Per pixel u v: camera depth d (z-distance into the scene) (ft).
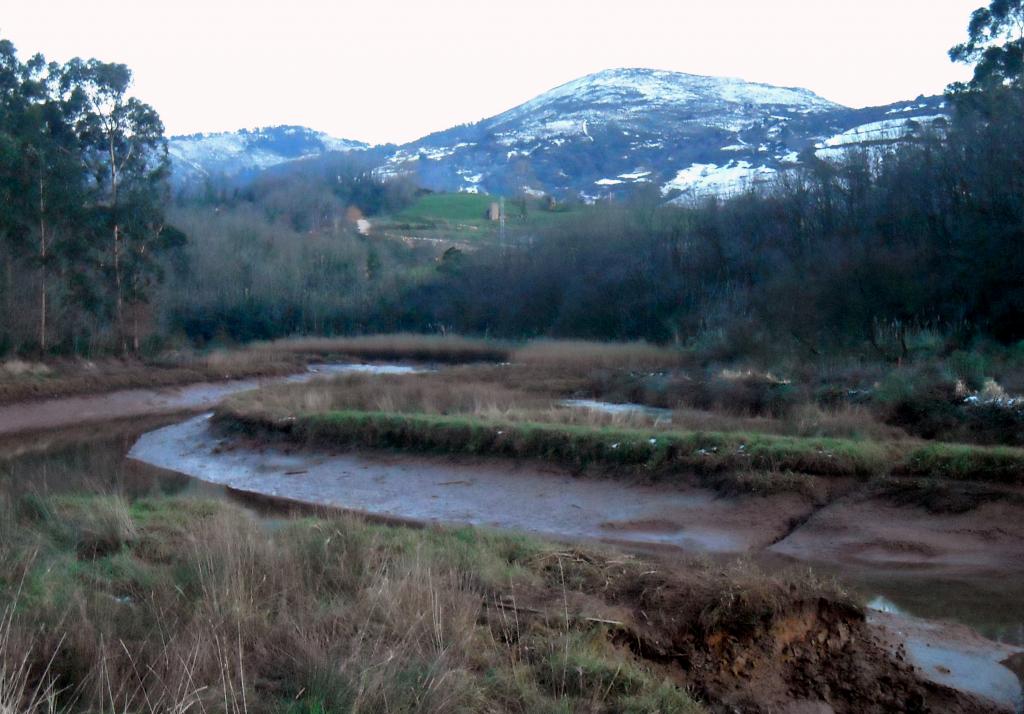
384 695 14.40
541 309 176.65
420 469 47.32
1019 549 30.68
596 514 38.52
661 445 41.50
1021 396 48.08
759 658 18.86
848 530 33.40
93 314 115.03
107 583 20.98
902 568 30.53
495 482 43.86
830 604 20.71
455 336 176.65
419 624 17.74
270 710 14.48
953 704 18.54
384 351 163.63
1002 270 78.59
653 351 111.55
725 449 39.91
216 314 199.72
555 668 16.63
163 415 90.84
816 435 44.86
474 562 23.02
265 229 251.39
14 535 25.31
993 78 111.24
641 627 19.16
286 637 17.25
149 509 33.37
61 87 115.85
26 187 103.96
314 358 156.46
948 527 32.40
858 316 85.10
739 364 83.20
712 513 36.47
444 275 209.67
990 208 84.99
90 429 80.28
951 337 73.56
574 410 54.95
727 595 19.34
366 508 43.37
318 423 54.80
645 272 151.74
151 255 127.54
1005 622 24.68
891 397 51.16
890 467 36.63
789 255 121.49
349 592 20.80
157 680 14.62
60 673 15.06
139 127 119.85
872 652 20.10
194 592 19.86
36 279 108.58
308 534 24.84
